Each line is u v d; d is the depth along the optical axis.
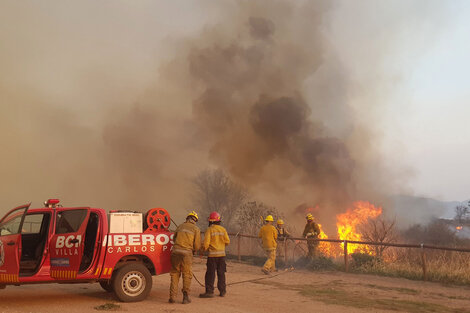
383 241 13.22
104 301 6.96
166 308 6.40
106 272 6.78
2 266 6.35
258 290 8.38
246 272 11.36
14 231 6.57
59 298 7.23
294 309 6.48
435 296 7.84
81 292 7.93
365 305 6.86
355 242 11.14
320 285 9.10
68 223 6.83
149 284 7.02
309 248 12.50
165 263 7.25
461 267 10.05
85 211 6.84
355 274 10.88
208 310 6.28
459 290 8.53
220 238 7.66
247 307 6.59
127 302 6.84
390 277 10.34
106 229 6.90
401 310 6.49
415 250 11.98
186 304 6.77
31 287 8.54
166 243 7.31
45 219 7.29
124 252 6.94
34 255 7.17
